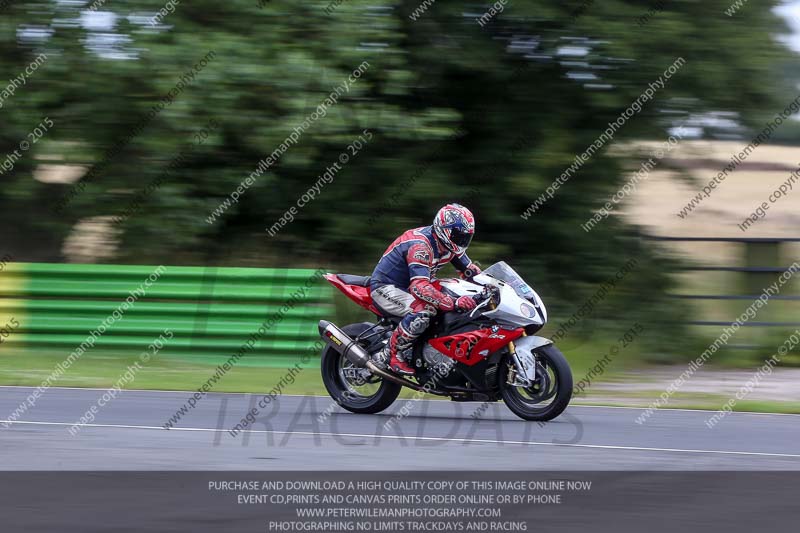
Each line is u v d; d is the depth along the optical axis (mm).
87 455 20797
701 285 45281
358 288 27562
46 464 19953
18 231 46219
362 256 47062
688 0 45531
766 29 46188
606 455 21688
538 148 46812
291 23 42938
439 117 44094
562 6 45781
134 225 43812
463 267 27719
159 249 44312
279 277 37125
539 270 46906
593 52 45625
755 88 45938
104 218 45406
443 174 47188
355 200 46844
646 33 44906
